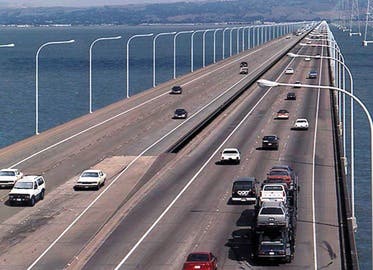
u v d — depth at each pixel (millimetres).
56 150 91062
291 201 56875
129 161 84562
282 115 115312
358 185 91000
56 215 63438
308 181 74125
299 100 136500
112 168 81125
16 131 139375
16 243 55625
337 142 92000
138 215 62594
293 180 66000
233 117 119125
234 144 95688
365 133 123875
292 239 51438
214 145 95312
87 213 63875
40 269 49375
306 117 116750
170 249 53031
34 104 174500
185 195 69250
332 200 66562
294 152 89500
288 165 78875
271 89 153250
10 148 92062
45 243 55469
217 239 55375
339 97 115750
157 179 76188
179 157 87500
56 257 51969
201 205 65438
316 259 50594
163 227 58812
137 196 69188
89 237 56781
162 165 82375
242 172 78625
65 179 76500
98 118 116750
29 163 83625
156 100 137125
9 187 73125
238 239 55312
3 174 73625
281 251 49375
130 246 53938
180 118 114938
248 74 180000
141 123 111312
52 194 70688
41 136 100375
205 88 154125
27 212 64625
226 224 59312
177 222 60219
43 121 150625
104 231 58125
